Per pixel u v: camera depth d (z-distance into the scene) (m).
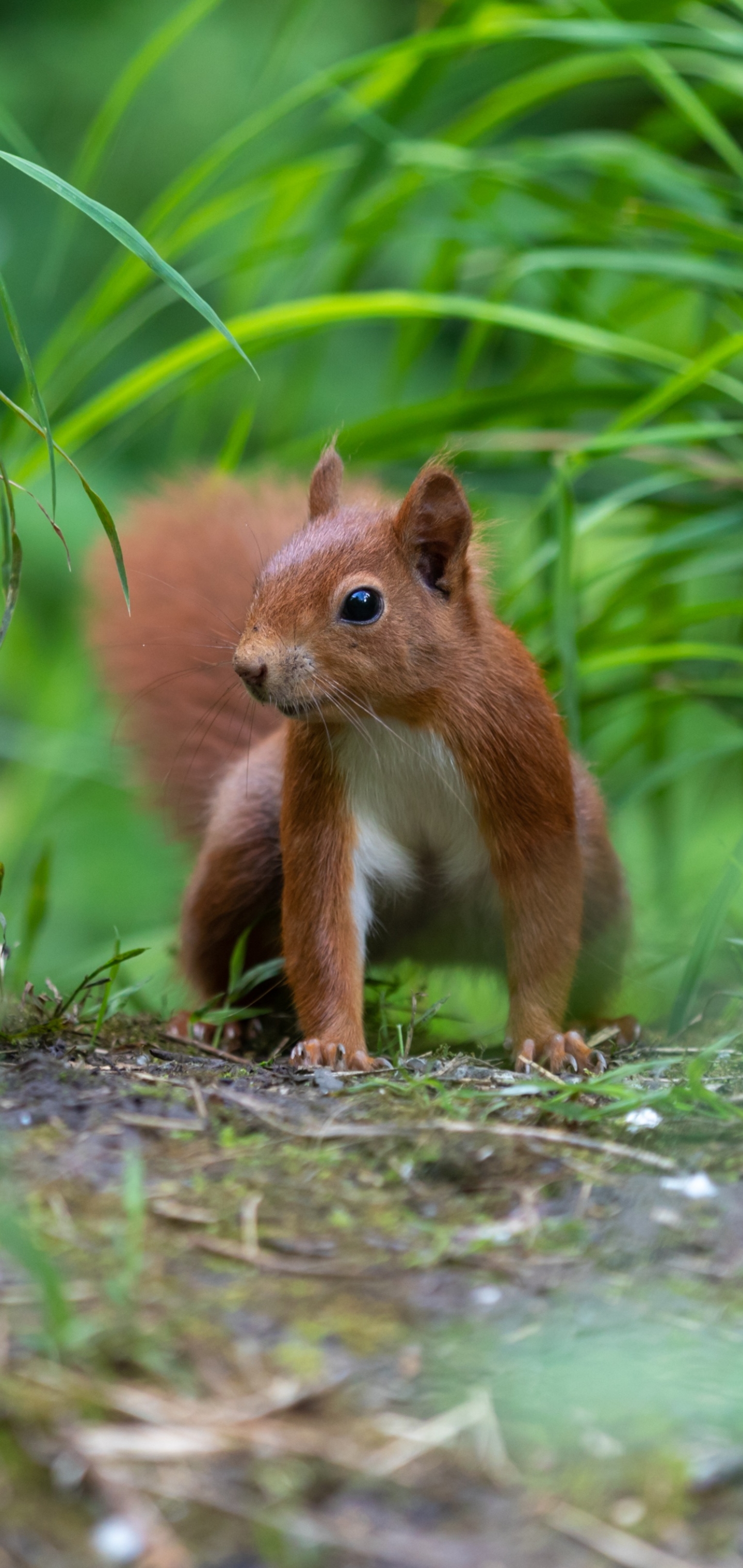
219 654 9.66
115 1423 3.70
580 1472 3.64
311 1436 3.70
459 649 7.13
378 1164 5.16
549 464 10.57
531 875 7.22
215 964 8.47
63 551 15.49
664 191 10.30
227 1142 5.26
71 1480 3.54
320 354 12.66
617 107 18.22
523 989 7.26
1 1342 3.95
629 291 11.31
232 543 9.96
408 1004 8.76
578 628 9.93
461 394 9.99
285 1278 4.35
